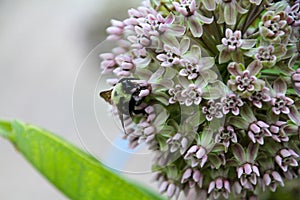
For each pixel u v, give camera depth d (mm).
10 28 889
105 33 502
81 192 368
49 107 794
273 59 351
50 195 725
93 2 512
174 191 370
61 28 866
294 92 357
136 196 365
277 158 356
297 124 352
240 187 361
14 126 377
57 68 831
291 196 401
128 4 485
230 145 356
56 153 367
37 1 911
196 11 356
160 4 365
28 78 828
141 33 357
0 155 761
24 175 742
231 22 355
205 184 366
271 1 359
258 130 349
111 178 365
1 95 815
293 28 358
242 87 349
